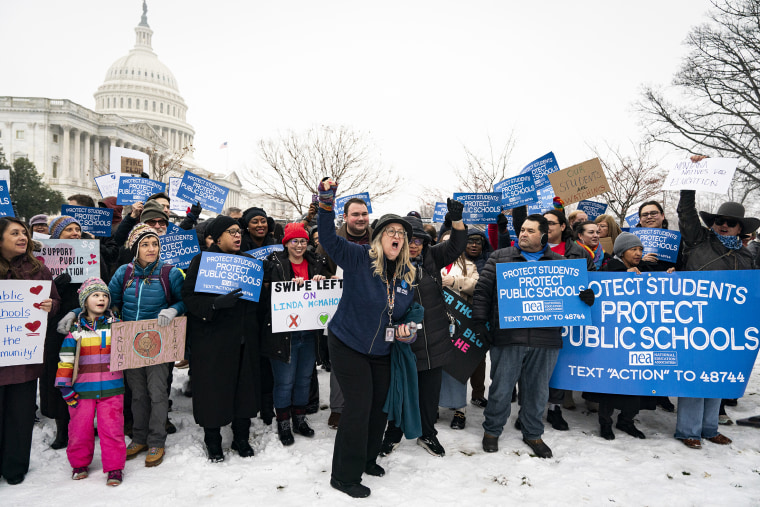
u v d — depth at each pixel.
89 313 3.57
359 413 3.25
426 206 22.91
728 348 4.12
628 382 4.21
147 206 5.06
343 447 3.26
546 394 3.93
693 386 4.12
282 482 3.44
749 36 22.94
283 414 4.12
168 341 3.73
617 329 4.25
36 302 3.48
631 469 3.67
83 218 5.60
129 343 3.56
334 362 3.33
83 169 77.44
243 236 5.48
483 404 5.23
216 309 3.71
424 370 3.85
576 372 4.32
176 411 4.89
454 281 4.76
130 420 4.34
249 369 3.90
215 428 3.84
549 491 3.35
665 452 3.99
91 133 77.94
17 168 51.16
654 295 4.21
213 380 3.72
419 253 3.90
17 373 3.42
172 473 3.56
